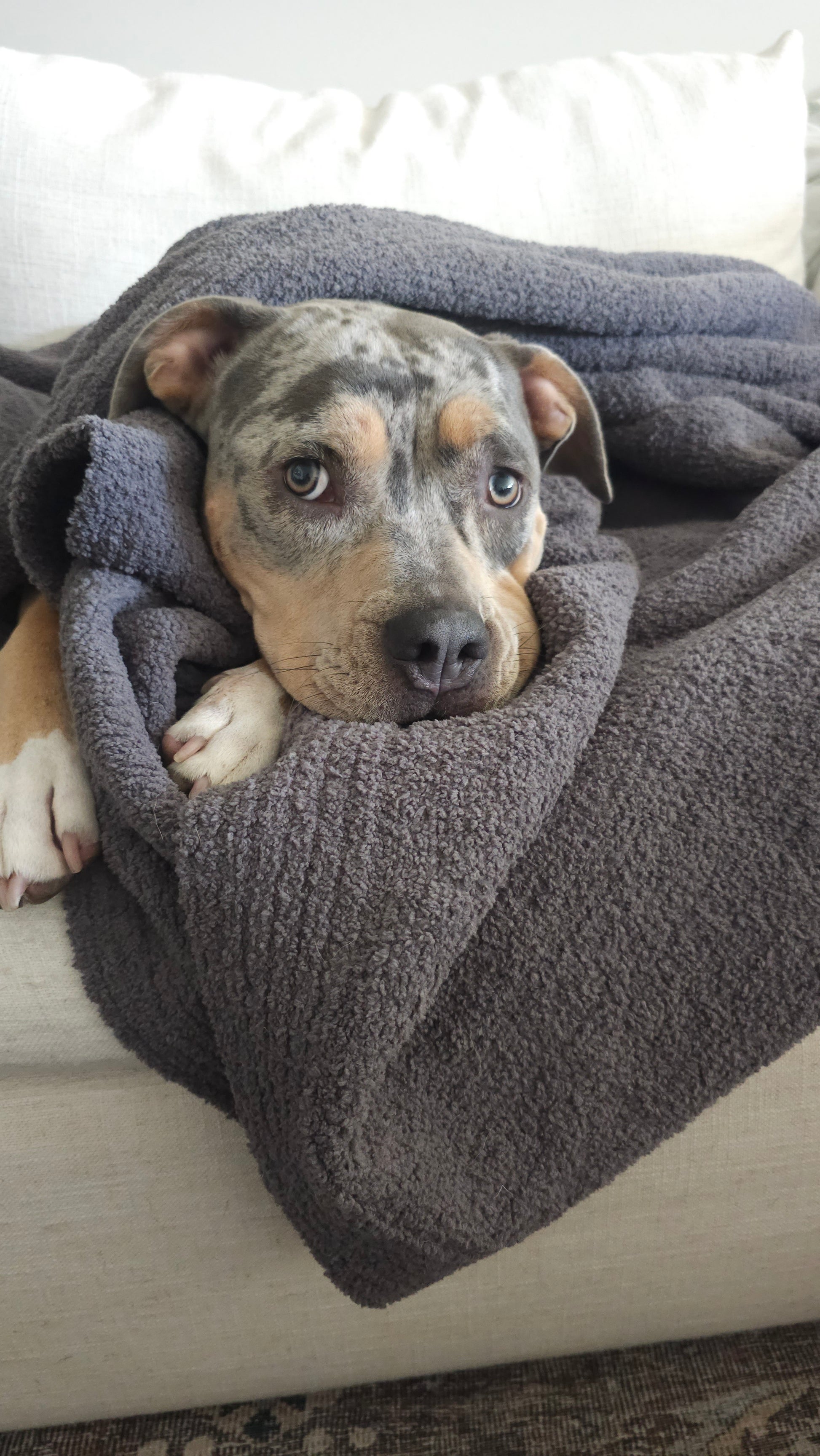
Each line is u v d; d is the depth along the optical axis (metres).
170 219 0.87
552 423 0.72
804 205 1.00
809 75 1.25
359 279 0.70
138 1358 0.54
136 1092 0.50
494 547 0.63
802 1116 0.52
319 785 0.48
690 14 1.23
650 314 0.77
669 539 0.73
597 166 0.92
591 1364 0.59
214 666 0.60
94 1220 0.51
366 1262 0.48
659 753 0.51
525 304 0.74
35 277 0.86
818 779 0.50
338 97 0.94
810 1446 0.55
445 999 0.48
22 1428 0.56
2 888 0.50
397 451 0.60
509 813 0.47
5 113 0.85
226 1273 0.52
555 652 0.56
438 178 0.90
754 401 0.80
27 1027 0.50
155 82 0.91
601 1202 0.52
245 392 0.62
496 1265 0.53
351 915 0.46
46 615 0.60
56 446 0.54
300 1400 0.58
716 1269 0.55
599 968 0.49
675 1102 0.49
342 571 0.58
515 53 1.25
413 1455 0.55
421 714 0.54
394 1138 0.46
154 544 0.55
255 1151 0.47
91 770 0.50
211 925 0.46
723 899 0.49
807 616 0.54
